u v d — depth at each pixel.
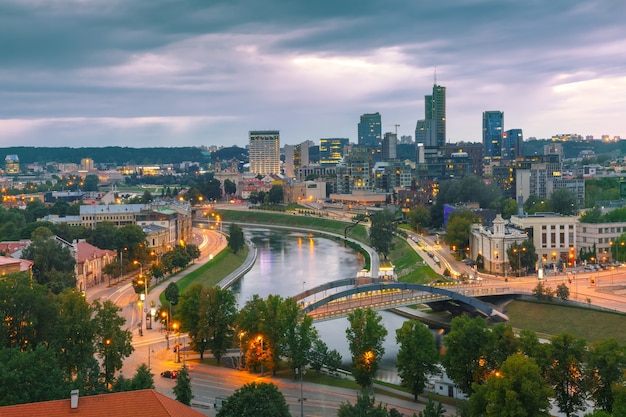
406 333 189.62
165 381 194.62
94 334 182.50
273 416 136.25
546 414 146.88
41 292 187.88
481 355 180.12
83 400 110.94
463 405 163.12
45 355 154.88
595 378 160.38
